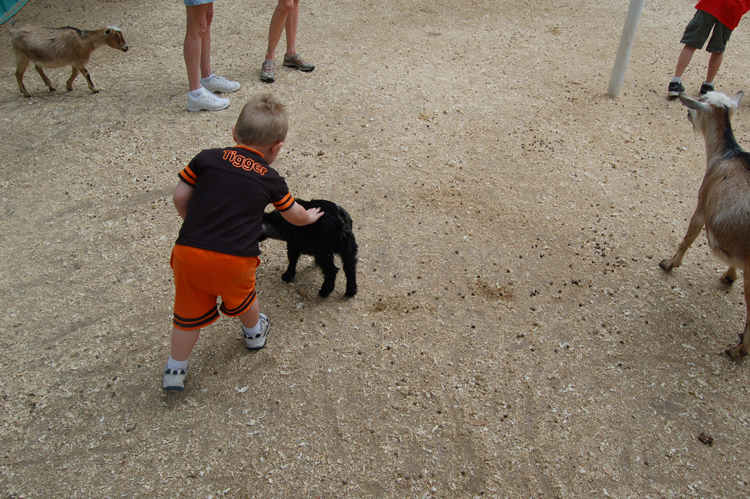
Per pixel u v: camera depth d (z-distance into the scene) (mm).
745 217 3047
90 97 5832
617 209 4438
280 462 2609
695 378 3088
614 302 3586
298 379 3025
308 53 6898
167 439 2701
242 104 5719
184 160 4867
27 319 3361
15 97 5816
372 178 4719
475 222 4270
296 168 4801
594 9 8492
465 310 3498
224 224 2514
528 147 5203
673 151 5195
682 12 8469
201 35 5223
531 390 2994
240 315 2904
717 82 6496
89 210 4297
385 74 6434
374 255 3920
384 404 2902
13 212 4258
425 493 2494
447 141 5262
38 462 2578
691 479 2582
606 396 2973
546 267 3861
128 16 7781
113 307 3463
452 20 8031
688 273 3824
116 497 2443
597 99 6070
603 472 2604
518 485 2541
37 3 8008
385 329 3346
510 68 6695
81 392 2924
